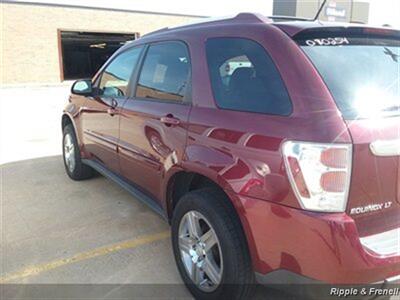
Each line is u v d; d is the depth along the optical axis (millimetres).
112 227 3994
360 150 2062
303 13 26000
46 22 19125
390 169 2170
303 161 2078
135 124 3561
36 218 4195
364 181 2100
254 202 2277
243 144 2355
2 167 6059
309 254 2111
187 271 2910
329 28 2459
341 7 26047
